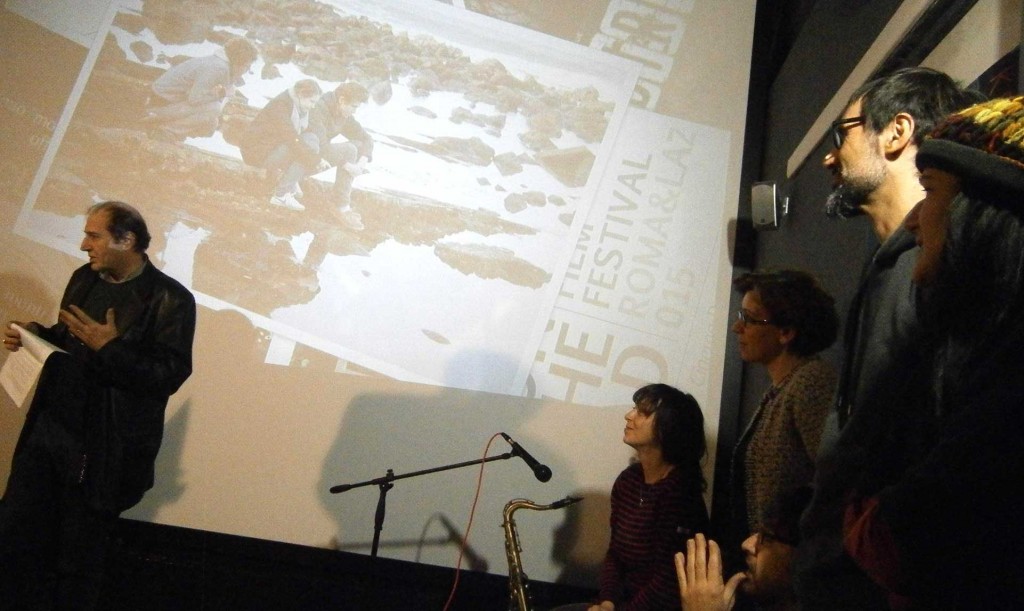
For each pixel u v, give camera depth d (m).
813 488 1.48
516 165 3.79
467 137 3.80
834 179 1.62
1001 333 0.86
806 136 3.09
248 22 3.90
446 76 3.86
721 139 3.80
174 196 3.75
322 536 3.45
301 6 3.91
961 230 0.90
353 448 3.53
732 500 2.31
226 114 3.82
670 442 2.61
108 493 2.61
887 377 1.17
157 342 2.76
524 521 3.45
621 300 3.66
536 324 3.64
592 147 3.80
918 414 1.10
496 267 3.70
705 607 1.53
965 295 0.91
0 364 3.64
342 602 3.41
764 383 3.28
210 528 3.46
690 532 2.48
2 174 3.77
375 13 3.90
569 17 3.92
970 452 0.80
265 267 3.69
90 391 2.64
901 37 2.22
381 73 3.86
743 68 3.87
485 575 3.41
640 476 2.70
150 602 3.37
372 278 3.69
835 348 2.61
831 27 3.19
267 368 3.60
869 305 1.34
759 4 3.95
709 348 3.61
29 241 3.72
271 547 3.45
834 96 2.83
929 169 0.98
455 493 3.48
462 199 3.76
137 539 3.46
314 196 3.75
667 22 3.92
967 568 0.81
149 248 3.69
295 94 3.83
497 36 3.90
